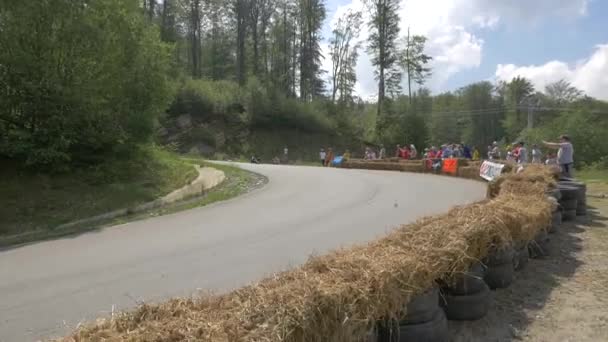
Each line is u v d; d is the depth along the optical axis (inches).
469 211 223.6
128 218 478.0
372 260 150.3
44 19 576.1
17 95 565.9
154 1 2301.9
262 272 253.1
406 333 146.7
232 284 234.8
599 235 321.7
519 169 515.8
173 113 2000.5
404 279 143.6
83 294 228.8
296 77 2728.8
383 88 2292.1
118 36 670.5
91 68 631.2
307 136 2208.4
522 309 192.7
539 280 228.2
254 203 532.1
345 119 2432.3
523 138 1822.1
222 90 2170.3
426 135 2276.1
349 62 2728.8
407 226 203.0
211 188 668.7
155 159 742.5
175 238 357.7
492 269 210.2
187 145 1911.9
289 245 314.0
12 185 516.4
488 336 168.9
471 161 892.6
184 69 2345.0
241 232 366.9
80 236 388.8
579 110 1924.2
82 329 115.0
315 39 2719.0
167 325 111.3
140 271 266.1
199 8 2546.8
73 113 603.2
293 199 551.5
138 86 702.5
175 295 220.8
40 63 569.3
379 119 2292.1
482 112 2955.2
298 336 111.7
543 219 254.5
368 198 538.0
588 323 177.9
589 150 1702.8
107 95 663.8
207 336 103.1
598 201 482.0
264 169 1055.0
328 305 119.3
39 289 240.5
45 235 407.8
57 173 578.2
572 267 249.0
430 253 162.7
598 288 215.3
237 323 109.4
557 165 546.3
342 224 380.5
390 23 2265.0
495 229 200.4
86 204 506.6
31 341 176.1
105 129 650.8
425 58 2410.2
